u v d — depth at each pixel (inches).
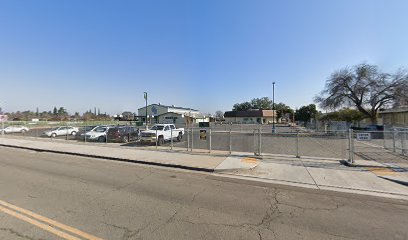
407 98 1096.8
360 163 406.3
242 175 342.3
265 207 216.2
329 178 323.6
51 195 238.1
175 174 348.5
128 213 194.9
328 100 1259.2
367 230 172.9
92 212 195.2
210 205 218.4
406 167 387.9
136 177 325.4
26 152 597.0
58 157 510.9
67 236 154.4
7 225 169.0
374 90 1165.1
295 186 288.7
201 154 518.6
